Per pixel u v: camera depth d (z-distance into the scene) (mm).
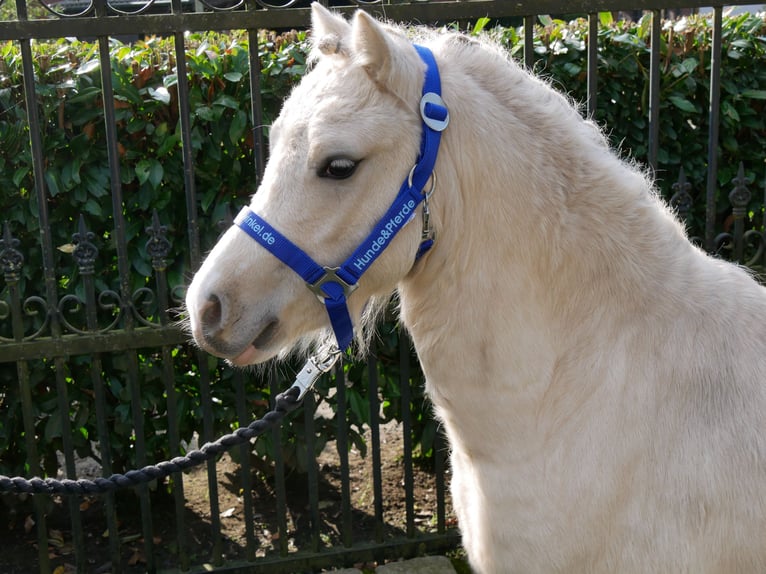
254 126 2451
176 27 2322
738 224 2711
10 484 1808
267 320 1556
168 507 3412
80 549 2791
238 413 2781
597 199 1611
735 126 3045
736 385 1560
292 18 2381
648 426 1561
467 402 1665
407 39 1656
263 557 2945
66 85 2709
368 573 2977
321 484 3588
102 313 2895
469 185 1573
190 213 2494
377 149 1501
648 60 2992
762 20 3117
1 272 2826
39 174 2398
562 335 1614
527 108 1625
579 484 1588
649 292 1607
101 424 2678
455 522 3186
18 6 2229
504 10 2422
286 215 1517
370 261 1539
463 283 1609
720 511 1525
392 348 3000
